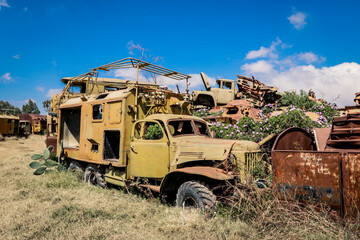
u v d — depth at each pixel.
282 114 7.17
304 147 4.89
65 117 8.49
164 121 5.34
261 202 3.86
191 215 3.95
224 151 4.56
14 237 3.54
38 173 7.23
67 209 4.60
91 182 6.90
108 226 3.89
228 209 4.20
